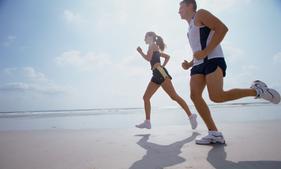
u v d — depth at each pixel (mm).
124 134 3586
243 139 2779
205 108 2600
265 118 5945
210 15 2316
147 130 4027
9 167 1872
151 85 3883
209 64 2383
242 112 8875
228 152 2141
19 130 4301
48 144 2859
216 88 2336
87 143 2869
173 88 3865
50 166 1867
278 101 2309
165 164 1814
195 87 2586
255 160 1835
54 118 9008
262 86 2311
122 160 1984
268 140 2682
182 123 5711
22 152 2420
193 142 2754
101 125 5605
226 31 2250
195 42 2547
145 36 4078
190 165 1762
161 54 4293
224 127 3941
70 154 2281
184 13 2754
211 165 1741
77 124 5961
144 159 2002
